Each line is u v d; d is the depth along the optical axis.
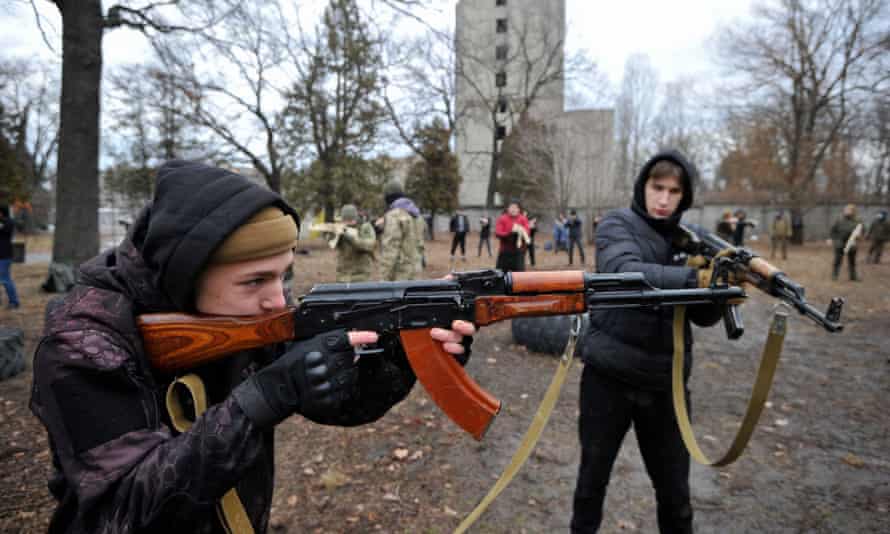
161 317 1.04
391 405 1.37
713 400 4.68
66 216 8.91
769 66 24.89
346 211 6.43
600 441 2.07
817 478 3.29
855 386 4.99
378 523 2.79
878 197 29.83
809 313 1.45
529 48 28.94
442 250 24.09
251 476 1.16
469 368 5.44
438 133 34.16
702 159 43.31
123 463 0.87
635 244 2.01
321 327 1.19
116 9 8.84
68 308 0.96
